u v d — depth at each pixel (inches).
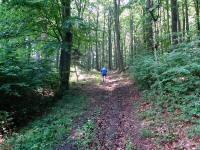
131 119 498.3
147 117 480.7
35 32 812.6
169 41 860.0
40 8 764.0
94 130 451.2
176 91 519.2
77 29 831.7
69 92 814.5
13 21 761.0
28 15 773.9
